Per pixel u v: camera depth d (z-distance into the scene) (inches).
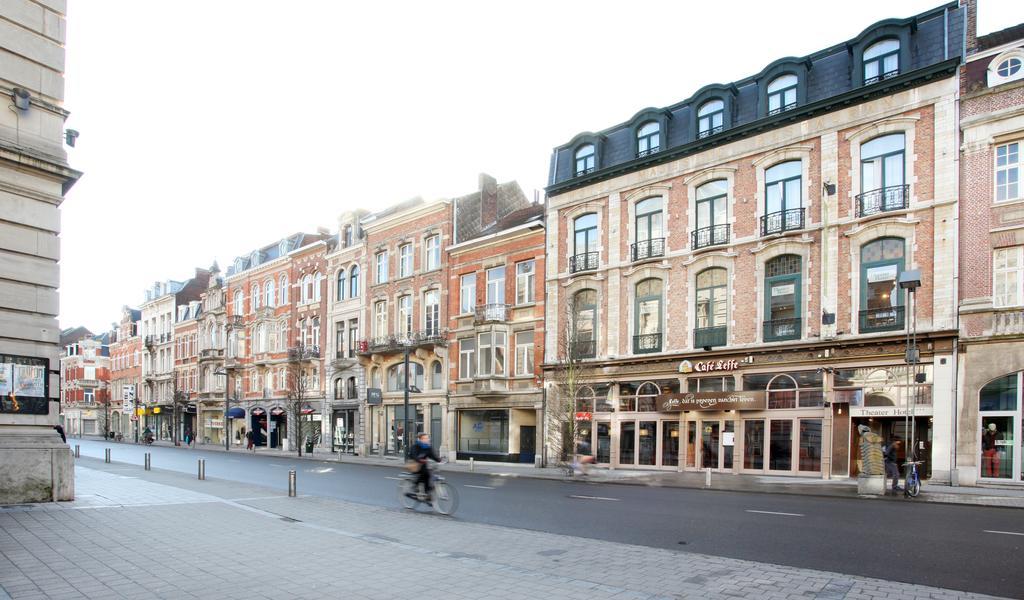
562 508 528.7
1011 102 696.4
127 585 258.7
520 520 464.4
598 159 1091.9
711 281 935.0
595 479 812.6
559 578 275.1
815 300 822.5
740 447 866.8
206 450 1785.2
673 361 945.5
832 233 813.2
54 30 517.3
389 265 1523.1
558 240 1135.0
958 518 459.8
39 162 490.0
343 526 416.5
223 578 272.2
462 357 1284.4
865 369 770.2
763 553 343.6
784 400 834.8
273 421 1900.8
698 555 328.8
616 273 1039.0
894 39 791.7
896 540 373.7
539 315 1147.3
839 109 820.6
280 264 1927.9
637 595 249.4
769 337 858.1
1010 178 697.0
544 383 1110.4
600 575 283.9
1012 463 666.8
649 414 968.3
